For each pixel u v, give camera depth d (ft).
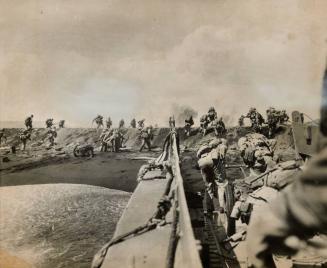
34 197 33.94
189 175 32.63
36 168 36.73
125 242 21.39
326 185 7.23
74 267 29.63
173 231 20.44
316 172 7.34
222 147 30.89
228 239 25.43
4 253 30.73
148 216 24.63
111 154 36.27
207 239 26.11
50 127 37.81
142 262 19.83
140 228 22.35
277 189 22.57
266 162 28.91
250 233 8.86
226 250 24.93
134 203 26.73
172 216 23.57
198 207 29.63
